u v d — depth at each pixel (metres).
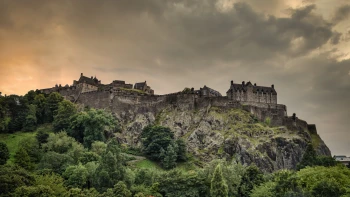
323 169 148.75
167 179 141.50
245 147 197.38
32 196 110.75
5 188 112.75
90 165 150.25
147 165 188.12
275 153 198.25
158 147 199.62
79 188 133.50
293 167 198.12
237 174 151.88
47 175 130.62
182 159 198.50
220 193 131.75
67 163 156.62
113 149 152.25
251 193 142.75
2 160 158.88
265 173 183.12
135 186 141.12
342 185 134.62
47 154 161.75
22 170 128.25
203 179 141.75
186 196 135.50
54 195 116.38
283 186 132.12
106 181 137.62
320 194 126.81
